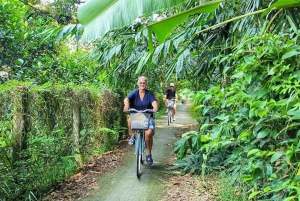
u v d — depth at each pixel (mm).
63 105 3943
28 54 4801
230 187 3209
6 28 4215
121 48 4355
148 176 4203
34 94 3221
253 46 2521
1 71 4453
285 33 2332
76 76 5996
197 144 3045
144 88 4535
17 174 2924
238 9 3779
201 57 4098
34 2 9422
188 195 3455
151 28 1455
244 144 2416
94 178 4074
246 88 2178
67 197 3371
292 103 1793
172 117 10977
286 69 1913
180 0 1271
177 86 10805
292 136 2006
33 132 3207
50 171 3523
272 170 1849
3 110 2848
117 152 5738
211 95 2367
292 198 1401
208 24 3865
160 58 4172
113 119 6441
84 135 4543
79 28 3330
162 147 6227
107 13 1315
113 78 5703
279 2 1511
